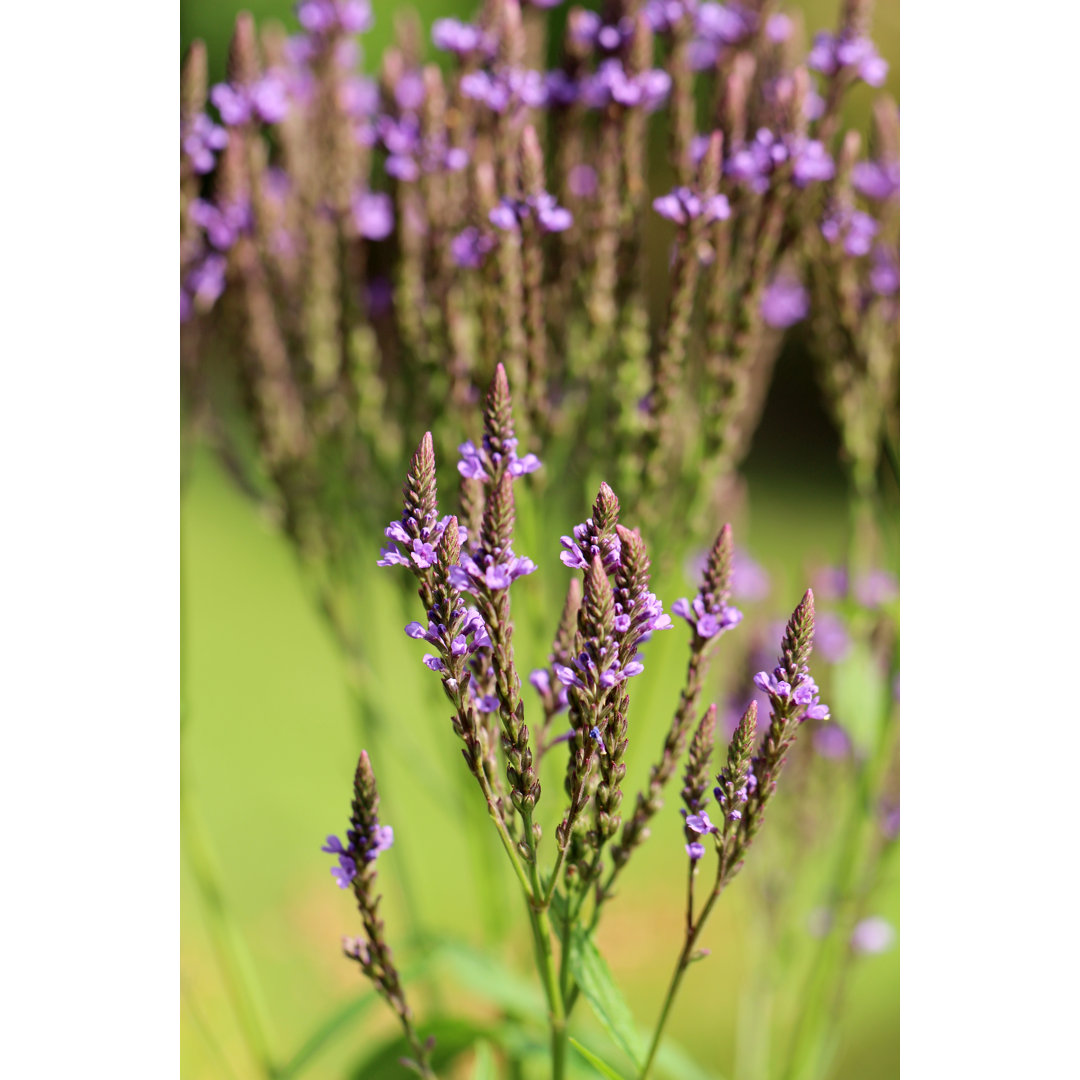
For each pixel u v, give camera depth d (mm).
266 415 682
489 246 616
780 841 688
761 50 673
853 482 680
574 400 667
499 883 668
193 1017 650
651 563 653
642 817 557
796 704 540
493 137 645
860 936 667
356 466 688
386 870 716
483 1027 634
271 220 667
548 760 644
